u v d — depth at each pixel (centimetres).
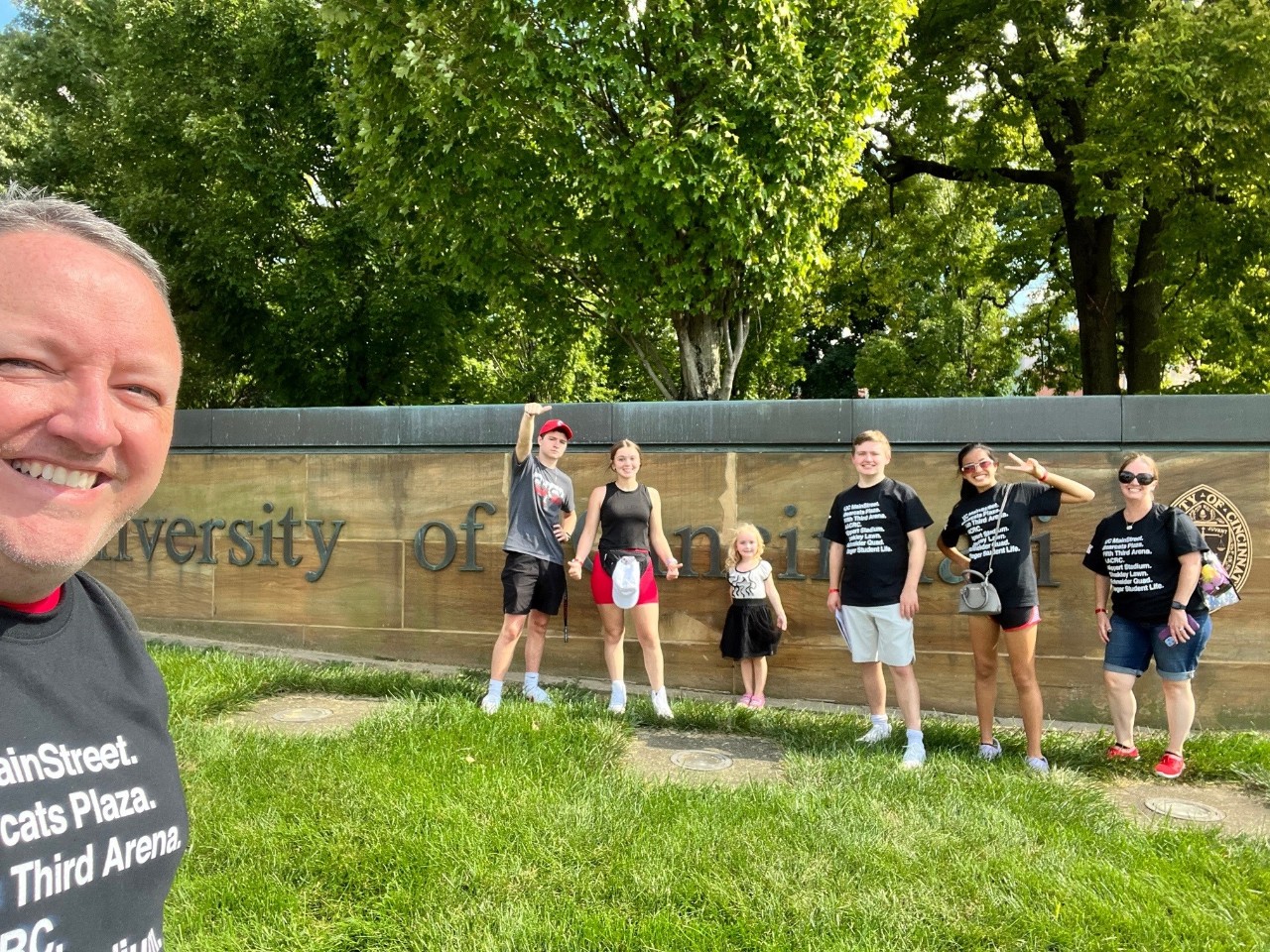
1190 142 1124
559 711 536
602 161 761
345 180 1365
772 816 381
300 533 764
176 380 100
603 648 690
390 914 303
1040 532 629
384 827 359
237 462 781
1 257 87
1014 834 373
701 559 679
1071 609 621
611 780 422
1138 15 1252
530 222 844
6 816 84
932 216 1838
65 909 89
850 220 1689
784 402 670
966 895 321
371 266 1340
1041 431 629
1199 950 294
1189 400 611
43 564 87
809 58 809
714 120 758
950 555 535
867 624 511
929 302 2514
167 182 1370
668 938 288
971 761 481
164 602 796
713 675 674
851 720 571
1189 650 486
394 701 560
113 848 94
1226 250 1331
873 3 809
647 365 972
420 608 734
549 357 2031
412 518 739
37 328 85
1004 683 627
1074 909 312
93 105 1639
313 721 534
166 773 105
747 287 872
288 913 301
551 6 746
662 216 794
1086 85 1384
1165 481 615
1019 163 1772
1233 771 488
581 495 703
